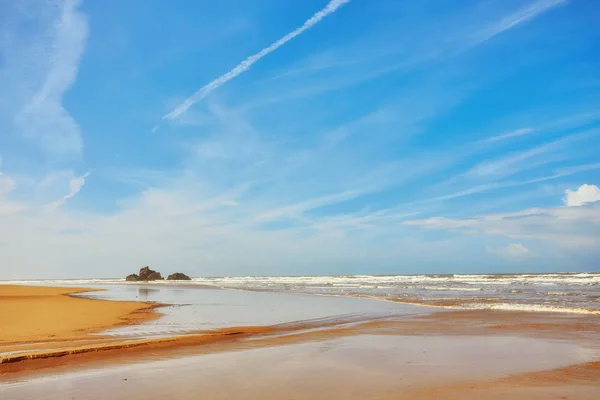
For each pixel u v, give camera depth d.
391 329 14.08
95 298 32.91
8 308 21.02
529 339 11.46
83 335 12.72
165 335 12.72
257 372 7.57
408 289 43.22
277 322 16.64
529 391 6.18
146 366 8.23
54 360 8.97
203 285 71.00
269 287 57.31
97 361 8.85
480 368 7.86
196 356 9.35
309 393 6.13
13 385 6.80
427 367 7.97
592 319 15.74
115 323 15.82
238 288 55.53
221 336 12.63
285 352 9.79
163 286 68.56
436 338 11.91
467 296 30.53
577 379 6.96
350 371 7.64
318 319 17.72
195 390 6.33
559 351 9.66
